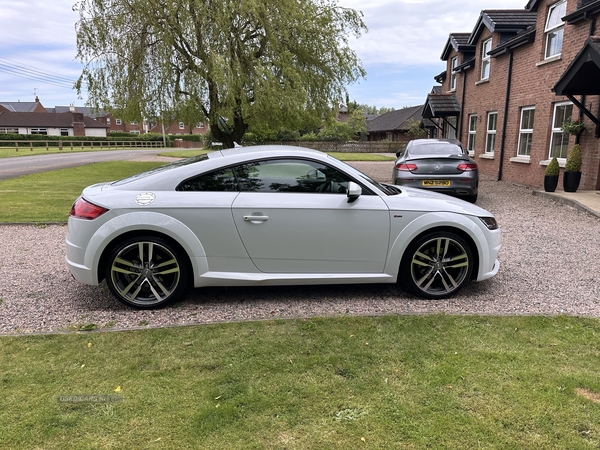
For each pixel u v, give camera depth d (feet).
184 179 12.34
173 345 10.12
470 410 7.73
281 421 7.46
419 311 12.25
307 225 12.37
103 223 11.84
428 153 29.68
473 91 55.31
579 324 11.16
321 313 12.17
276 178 12.59
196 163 12.64
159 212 11.94
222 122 52.34
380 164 81.10
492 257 13.42
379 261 12.87
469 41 55.11
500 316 11.62
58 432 7.18
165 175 12.43
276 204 12.24
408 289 13.32
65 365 9.23
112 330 10.91
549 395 8.12
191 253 12.12
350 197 12.29
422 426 7.32
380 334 10.63
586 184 32.96
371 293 13.82
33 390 8.31
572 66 27.25
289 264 12.60
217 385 8.54
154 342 10.27
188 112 47.91
